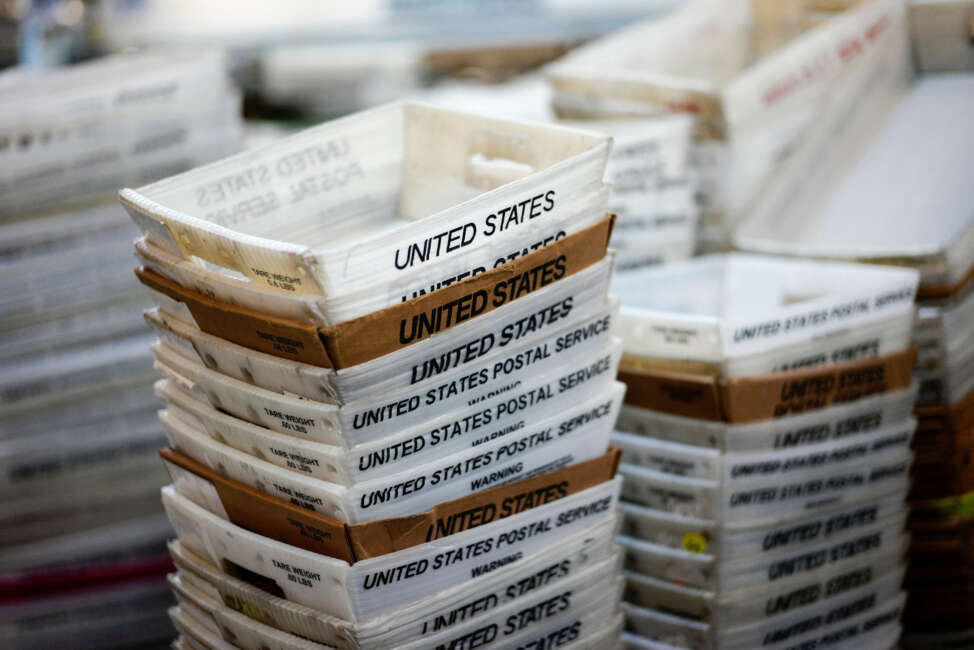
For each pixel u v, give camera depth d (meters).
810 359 1.79
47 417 2.21
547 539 1.54
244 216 1.57
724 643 1.83
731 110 2.30
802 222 2.51
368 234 1.71
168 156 2.29
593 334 1.50
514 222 1.36
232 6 4.23
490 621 1.50
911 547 2.16
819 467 1.82
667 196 2.32
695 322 1.74
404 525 1.37
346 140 1.65
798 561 1.85
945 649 2.21
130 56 2.57
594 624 1.64
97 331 2.23
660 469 1.82
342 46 4.26
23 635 2.22
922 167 2.63
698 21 3.02
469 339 1.36
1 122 2.09
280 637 1.45
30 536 2.25
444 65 4.26
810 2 3.09
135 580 2.24
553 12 4.37
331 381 1.26
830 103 2.64
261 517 1.42
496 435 1.45
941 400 2.07
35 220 2.16
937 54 3.06
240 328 1.33
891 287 1.81
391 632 1.40
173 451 1.55
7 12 4.00
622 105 2.46
